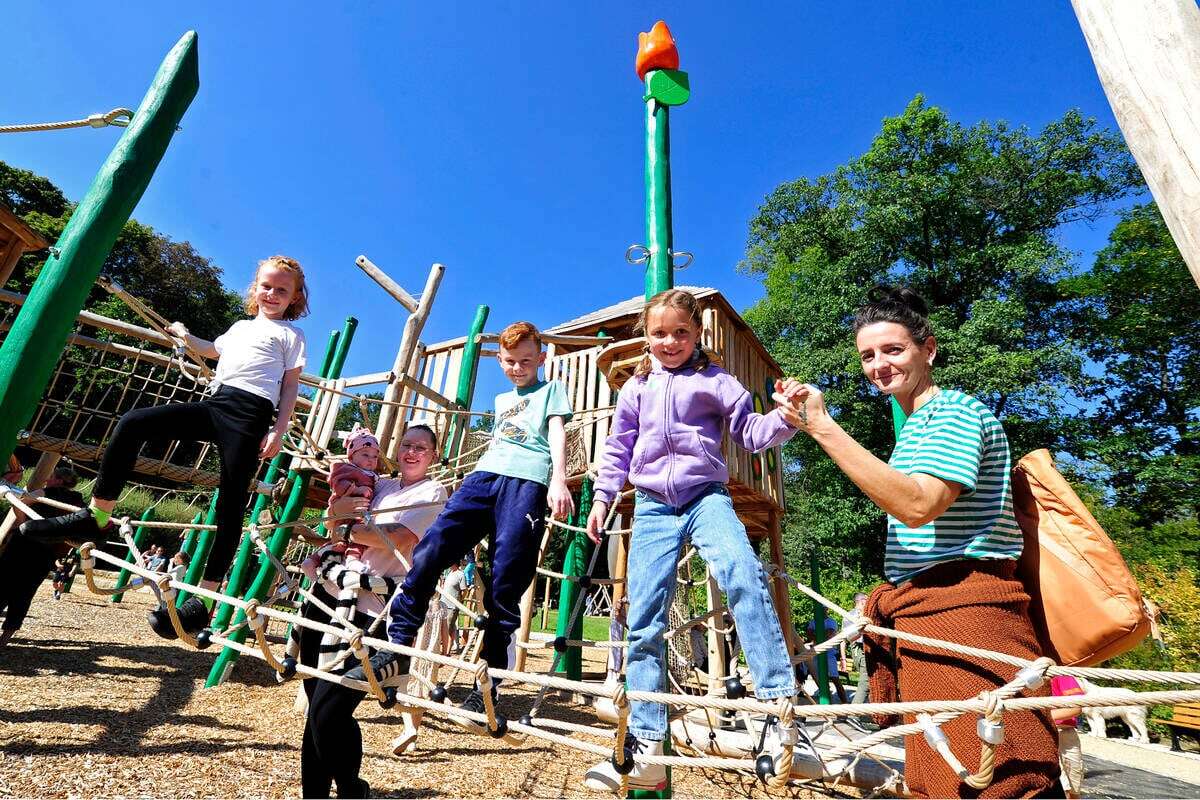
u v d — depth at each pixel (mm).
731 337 7652
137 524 2721
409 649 2102
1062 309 22250
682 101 3086
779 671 1802
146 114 3115
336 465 3320
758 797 4508
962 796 1605
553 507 2576
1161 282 20172
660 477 2215
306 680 3076
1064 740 4266
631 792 2143
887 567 2061
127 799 3023
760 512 8391
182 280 34406
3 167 28266
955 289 22156
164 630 2449
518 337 3086
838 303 21234
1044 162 22609
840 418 20562
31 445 5578
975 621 1723
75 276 2828
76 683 5184
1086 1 1656
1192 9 1501
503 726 2121
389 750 4520
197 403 2795
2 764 3207
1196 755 9742
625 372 6754
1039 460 2041
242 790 3326
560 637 2793
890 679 2045
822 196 25812
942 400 1958
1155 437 20328
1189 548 14156
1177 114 1433
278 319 3232
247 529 3061
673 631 2430
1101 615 1785
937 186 22297
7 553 6035
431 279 7172
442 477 6422
